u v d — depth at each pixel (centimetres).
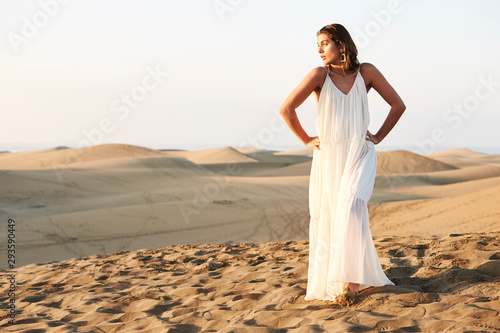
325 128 402
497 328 290
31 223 2364
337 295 396
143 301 481
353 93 394
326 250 406
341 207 383
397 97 396
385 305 362
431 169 8144
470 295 362
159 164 5178
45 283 640
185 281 551
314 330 327
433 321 314
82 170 4541
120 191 3938
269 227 2219
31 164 6306
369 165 393
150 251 849
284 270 539
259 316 377
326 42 396
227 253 719
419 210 2384
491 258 457
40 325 439
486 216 1925
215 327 379
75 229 2227
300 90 398
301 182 4597
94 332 403
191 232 2158
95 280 620
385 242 663
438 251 532
